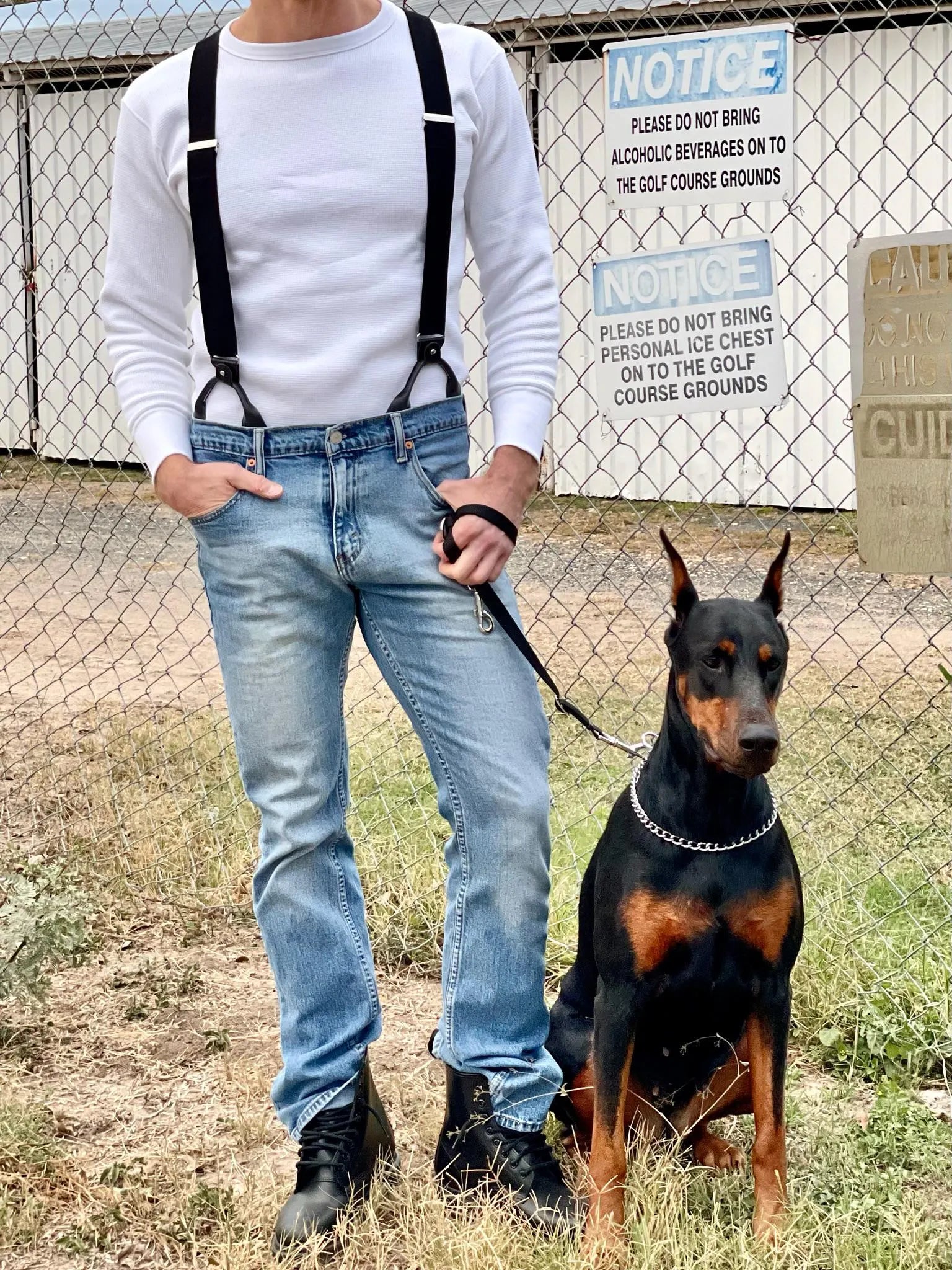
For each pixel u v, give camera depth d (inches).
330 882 111.9
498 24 389.7
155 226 106.4
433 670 107.6
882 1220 107.1
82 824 194.7
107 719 235.3
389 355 102.6
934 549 137.6
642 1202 106.6
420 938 164.6
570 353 452.8
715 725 101.7
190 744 213.6
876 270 135.8
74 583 374.6
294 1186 114.2
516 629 108.3
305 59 98.9
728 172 139.8
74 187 526.9
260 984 156.1
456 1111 113.2
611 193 144.3
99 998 151.9
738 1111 114.7
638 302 143.9
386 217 100.5
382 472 103.6
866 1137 118.9
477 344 438.0
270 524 103.6
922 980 143.2
